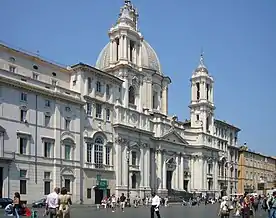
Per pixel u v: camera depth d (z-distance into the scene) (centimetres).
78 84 7894
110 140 8425
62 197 2470
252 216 4438
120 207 6938
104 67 10288
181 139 11212
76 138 7550
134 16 11175
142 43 10994
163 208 7069
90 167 7844
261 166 16162
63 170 7200
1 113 6231
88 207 6844
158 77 11256
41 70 7462
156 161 10281
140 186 9162
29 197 6544
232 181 13888
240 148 14688
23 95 6631
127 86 9131
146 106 10656
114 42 9519
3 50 6769
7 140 6288
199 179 11912
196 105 12544
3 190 6141
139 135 9256
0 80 6200
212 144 12644
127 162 8725
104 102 8319
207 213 5419
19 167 6425
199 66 12862
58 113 7206
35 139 6750
